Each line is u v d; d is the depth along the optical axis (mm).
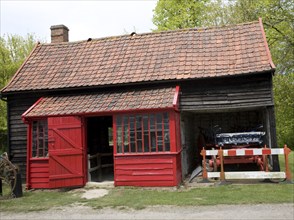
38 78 14531
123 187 11688
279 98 27422
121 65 14320
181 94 12977
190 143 16203
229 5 26766
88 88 13578
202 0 27984
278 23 23500
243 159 12586
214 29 15289
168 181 11312
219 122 17953
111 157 17562
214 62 13180
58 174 12102
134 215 8211
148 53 14727
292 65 24844
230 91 12633
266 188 10328
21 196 11336
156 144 11547
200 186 11320
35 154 12781
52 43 17047
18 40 29000
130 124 11844
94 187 12133
